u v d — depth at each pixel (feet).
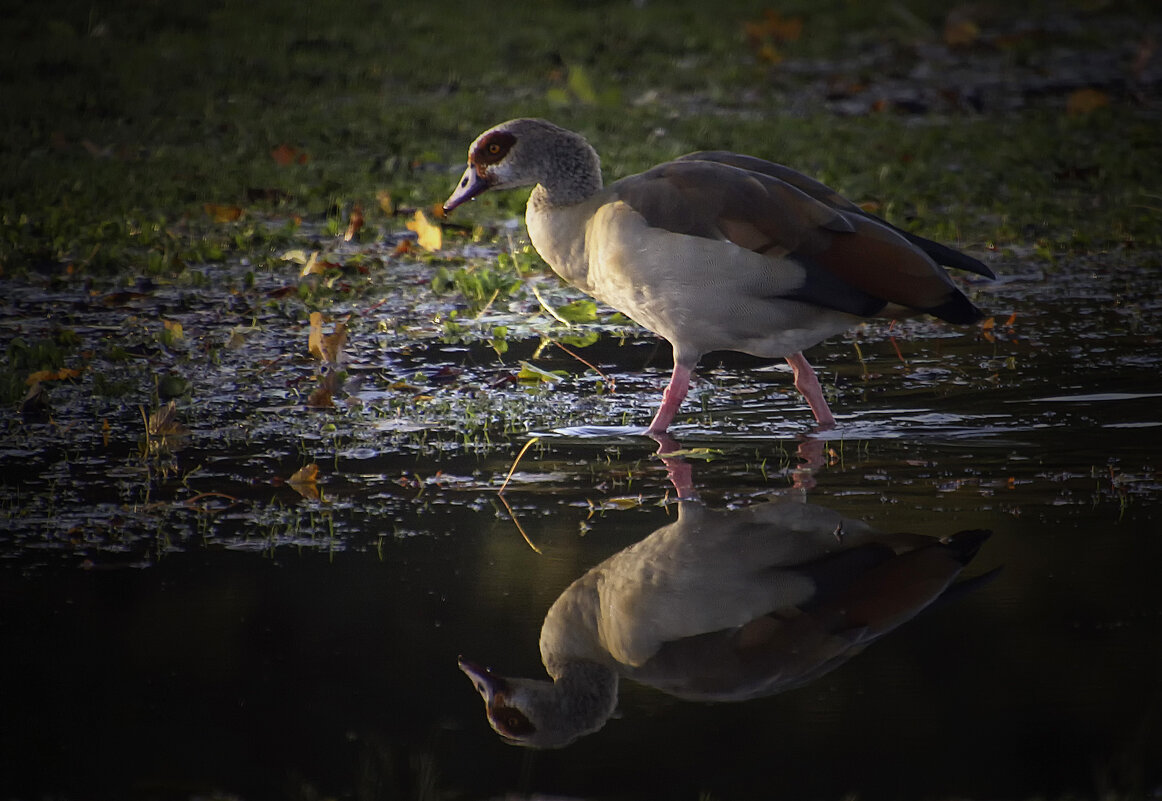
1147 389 38.63
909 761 20.45
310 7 106.73
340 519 29.76
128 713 22.11
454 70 92.32
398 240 58.75
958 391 38.96
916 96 88.48
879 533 28.37
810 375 36.19
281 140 74.95
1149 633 24.04
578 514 29.84
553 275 53.57
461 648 24.09
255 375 40.75
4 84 84.02
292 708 22.20
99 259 53.26
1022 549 27.48
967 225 59.57
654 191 34.30
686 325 34.63
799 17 109.60
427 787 20.04
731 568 26.86
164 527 29.35
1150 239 56.90
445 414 37.47
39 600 25.75
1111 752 20.62
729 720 21.79
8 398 37.60
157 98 82.99
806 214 33.47
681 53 100.07
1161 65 97.14
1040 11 115.55
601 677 23.22
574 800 19.71
